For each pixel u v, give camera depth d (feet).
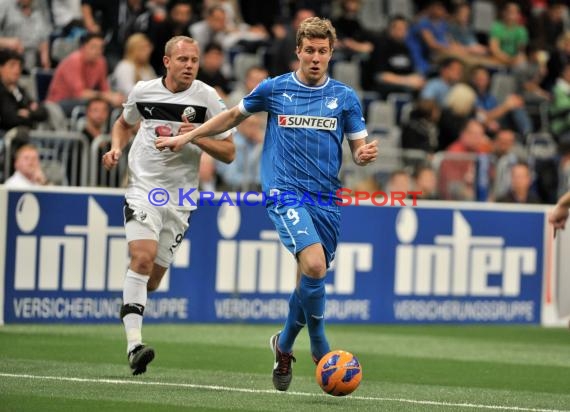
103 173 133.18
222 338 117.19
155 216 88.53
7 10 160.66
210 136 86.28
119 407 71.05
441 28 209.05
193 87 89.97
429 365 102.53
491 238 143.64
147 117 89.61
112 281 125.59
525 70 212.64
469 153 167.73
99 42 153.17
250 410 71.51
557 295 147.13
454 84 185.26
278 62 175.11
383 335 127.24
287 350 80.02
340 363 74.33
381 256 138.72
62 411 69.05
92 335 114.01
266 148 79.46
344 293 137.28
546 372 100.32
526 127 196.85
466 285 142.72
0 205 120.26
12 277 121.19
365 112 186.29
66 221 123.24
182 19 170.91
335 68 189.06
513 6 219.00
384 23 215.10
